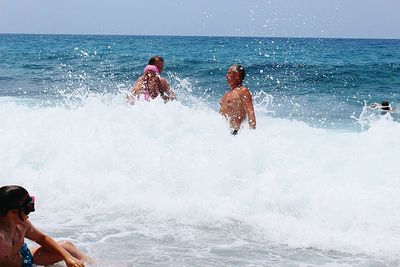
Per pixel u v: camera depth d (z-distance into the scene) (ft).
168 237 17.04
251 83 85.51
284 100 62.59
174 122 25.39
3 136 24.35
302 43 366.22
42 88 71.61
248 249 16.21
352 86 84.58
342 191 19.36
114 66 117.70
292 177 20.15
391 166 21.91
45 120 25.99
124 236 17.07
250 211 18.97
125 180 21.15
